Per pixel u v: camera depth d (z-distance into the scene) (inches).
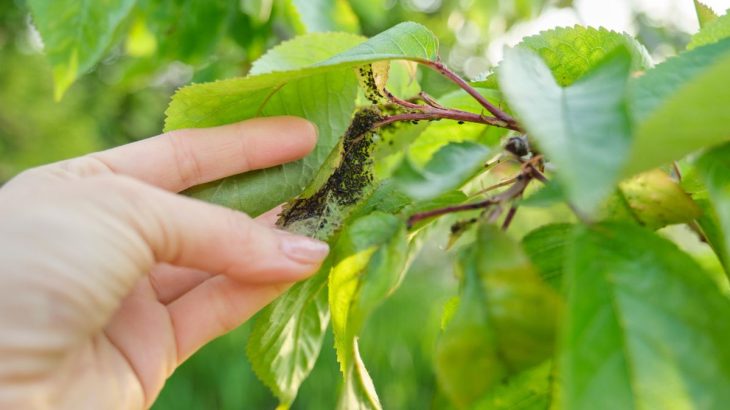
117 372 12.0
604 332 8.5
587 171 7.9
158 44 19.6
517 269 8.9
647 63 11.6
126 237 10.7
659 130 8.4
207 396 37.0
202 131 12.0
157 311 12.6
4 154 61.9
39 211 10.6
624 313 8.6
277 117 11.9
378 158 11.7
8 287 10.4
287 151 12.0
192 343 12.8
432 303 43.0
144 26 21.4
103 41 13.8
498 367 8.8
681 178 10.9
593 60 11.3
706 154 9.3
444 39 36.4
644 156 8.7
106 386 11.7
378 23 27.6
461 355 8.9
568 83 11.4
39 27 13.6
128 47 22.2
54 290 10.5
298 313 12.1
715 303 8.6
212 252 11.1
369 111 11.7
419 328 40.7
